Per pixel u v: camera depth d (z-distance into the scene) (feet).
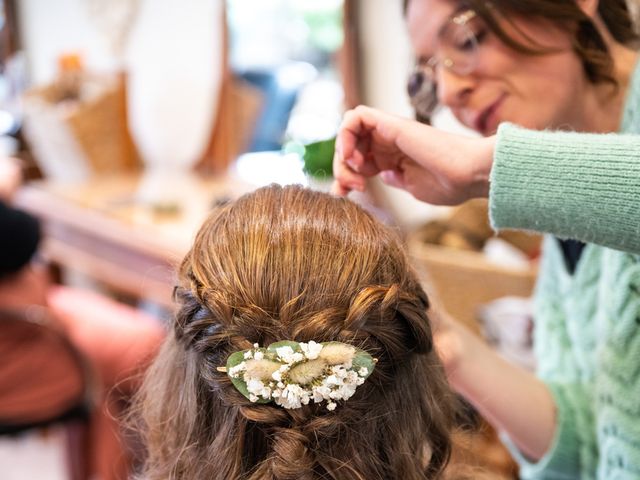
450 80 2.60
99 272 6.37
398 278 1.94
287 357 1.71
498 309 3.91
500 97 2.55
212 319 1.82
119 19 8.17
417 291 2.03
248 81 7.02
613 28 2.56
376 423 1.92
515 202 1.86
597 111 2.60
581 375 2.71
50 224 6.92
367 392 1.89
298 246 1.86
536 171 1.82
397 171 2.37
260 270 1.82
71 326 5.16
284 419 1.78
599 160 1.76
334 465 1.83
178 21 7.59
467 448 2.61
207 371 1.84
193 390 1.95
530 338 3.83
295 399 1.71
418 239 4.62
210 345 1.81
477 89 2.58
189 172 7.94
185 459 1.95
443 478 2.17
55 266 7.56
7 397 4.63
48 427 4.93
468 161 2.03
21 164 8.25
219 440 1.89
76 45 8.95
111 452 5.08
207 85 7.48
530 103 2.54
